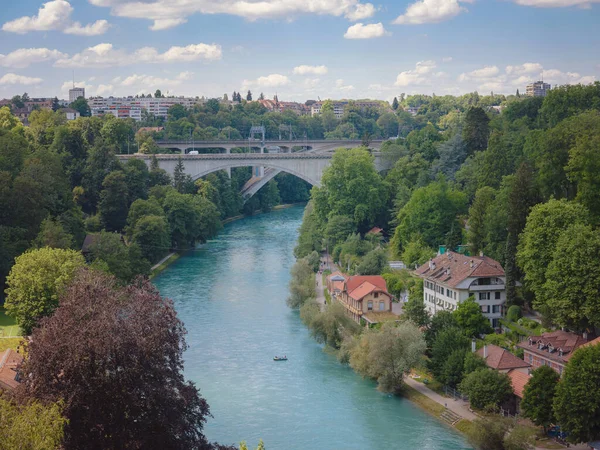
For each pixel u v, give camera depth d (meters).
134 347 77.81
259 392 122.31
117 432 78.00
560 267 118.94
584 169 133.12
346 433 107.75
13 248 164.25
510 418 103.25
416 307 134.50
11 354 114.12
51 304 132.12
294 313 166.88
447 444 104.25
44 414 67.12
